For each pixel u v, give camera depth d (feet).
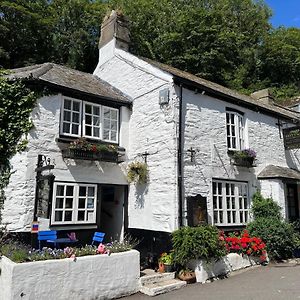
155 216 31.73
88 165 32.83
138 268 24.62
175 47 81.51
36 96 30.12
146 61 36.40
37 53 75.00
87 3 82.48
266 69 104.32
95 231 32.58
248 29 109.91
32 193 28.40
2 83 29.43
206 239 27.14
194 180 32.04
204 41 82.38
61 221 30.25
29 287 19.53
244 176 37.60
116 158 33.86
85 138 32.32
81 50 75.56
